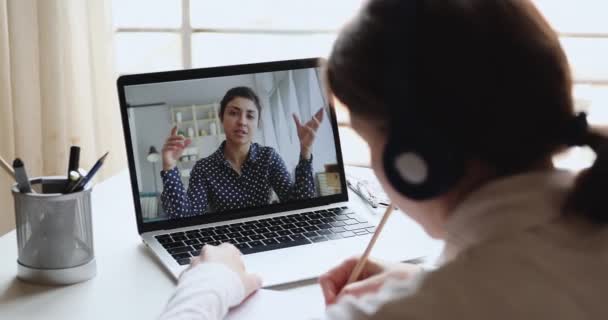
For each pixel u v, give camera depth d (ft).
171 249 3.79
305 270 3.57
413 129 2.03
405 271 3.17
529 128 2.02
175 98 4.10
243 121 4.20
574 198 2.01
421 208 2.23
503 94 1.97
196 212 4.09
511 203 2.03
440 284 1.97
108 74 6.38
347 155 6.77
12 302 3.31
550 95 2.02
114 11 6.85
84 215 3.48
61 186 3.60
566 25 6.66
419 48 1.98
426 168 2.05
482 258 1.98
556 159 2.18
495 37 1.97
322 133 4.37
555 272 1.92
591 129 2.07
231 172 4.18
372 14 2.10
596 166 1.99
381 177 2.25
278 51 6.98
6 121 6.47
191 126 4.12
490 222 2.04
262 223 4.11
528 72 1.98
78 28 6.25
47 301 3.32
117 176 4.94
